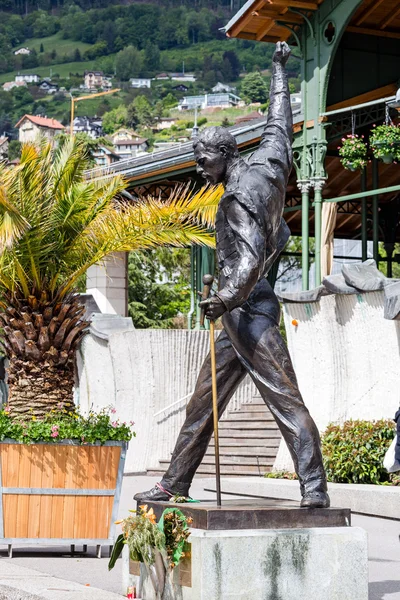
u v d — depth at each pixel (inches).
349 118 1056.8
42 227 451.2
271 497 650.8
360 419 702.5
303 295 746.2
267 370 294.5
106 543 415.8
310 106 1047.6
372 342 698.2
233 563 271.3
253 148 1098.7
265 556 274.2
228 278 294.4
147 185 1278.3
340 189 1424.7
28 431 405.4
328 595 280.2
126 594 310.7
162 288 1940.2
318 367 745.6
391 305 637.9
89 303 1106.1
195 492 713.0
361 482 647.1
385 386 688.4
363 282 688.4
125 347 893.8
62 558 419.5
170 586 281.1
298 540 278.5
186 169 1161.4
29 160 455.8
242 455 836.0
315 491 287.7
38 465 408.2
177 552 275.4
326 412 731.4
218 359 310.0
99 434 412.5
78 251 476.7
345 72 1098.1
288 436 293.0
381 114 1112.2
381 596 323.0
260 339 295.1
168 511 280.1
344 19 1010.7
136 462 873.5
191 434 311.9
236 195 289.9
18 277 452.8
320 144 1040.8
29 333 443.8
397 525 540.4
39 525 408.5
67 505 411.5
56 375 446.9
